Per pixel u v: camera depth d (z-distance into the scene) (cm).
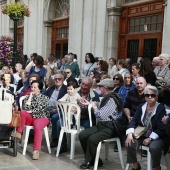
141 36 931
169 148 412
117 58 1021
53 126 555
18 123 477
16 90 723
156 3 876
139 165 439
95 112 468
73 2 1176
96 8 1056
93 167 455
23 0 1627
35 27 1500
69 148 550
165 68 546
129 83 546
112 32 1008
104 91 495
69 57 890
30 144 575
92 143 441
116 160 496
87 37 1097
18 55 1118
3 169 439
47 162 477
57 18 1380
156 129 409
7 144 504
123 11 1002
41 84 542
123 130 457
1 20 1944
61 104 505
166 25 795
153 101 415
